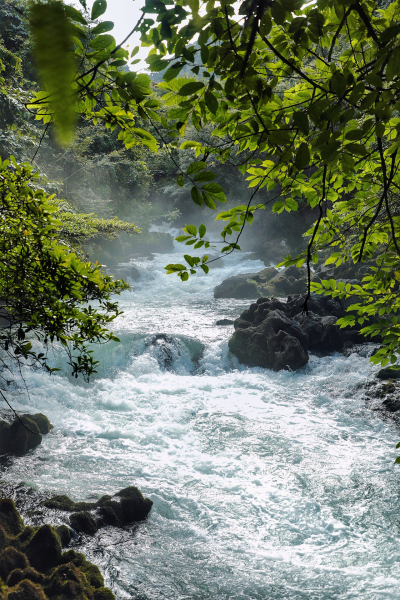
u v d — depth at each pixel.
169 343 15.16
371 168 2.77
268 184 2.55
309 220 31.44
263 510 7.89
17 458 8.92
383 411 11.11
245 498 8.20
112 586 5.71
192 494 8.27
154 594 5.68
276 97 1.95
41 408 11.23
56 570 5.26
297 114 1.44
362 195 3.14
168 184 42.22
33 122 14.54
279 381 13.46
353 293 3.67
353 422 11.02
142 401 12.30
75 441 9.96
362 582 6.21
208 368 14.73
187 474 8.94
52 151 22.83
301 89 2.12
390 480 8.64
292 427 10.84
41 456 9.12
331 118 1.40
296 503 8.04
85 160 25.98
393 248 2.05
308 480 8.70
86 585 5.18
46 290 3.70
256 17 0.93
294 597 5.84
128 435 10.38
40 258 3.63
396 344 3.57
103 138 30.58
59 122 0.40
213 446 10.05
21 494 7.40
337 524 7.52
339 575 6.37
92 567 5.59
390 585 6.13
